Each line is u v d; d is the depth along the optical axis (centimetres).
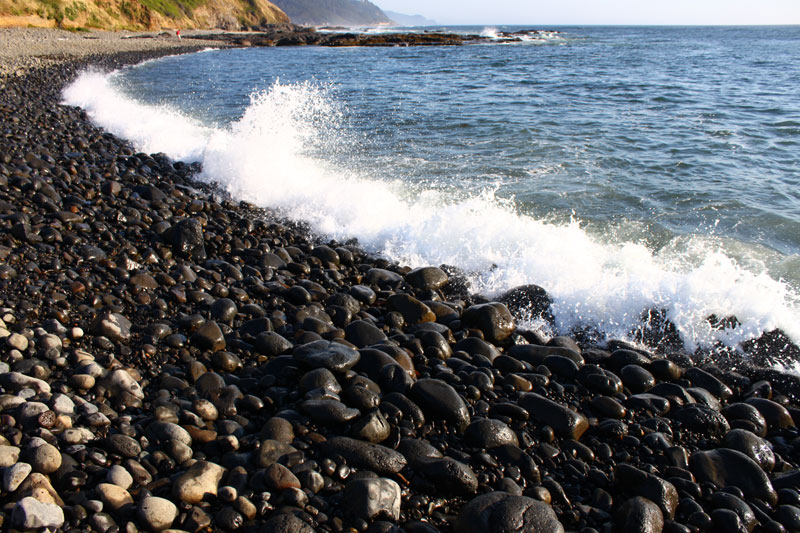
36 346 306
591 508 241
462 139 977
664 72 2205
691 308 417
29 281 382
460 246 534
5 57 2042
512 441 274
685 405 313
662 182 716
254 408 286
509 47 4166
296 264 487
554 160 824
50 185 570
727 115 1195
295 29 9112
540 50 3797
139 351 330
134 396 285
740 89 1647
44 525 191
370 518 219
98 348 325
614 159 826
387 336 375
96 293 388
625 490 251
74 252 439
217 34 6081
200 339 342
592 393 325
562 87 1725
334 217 620
